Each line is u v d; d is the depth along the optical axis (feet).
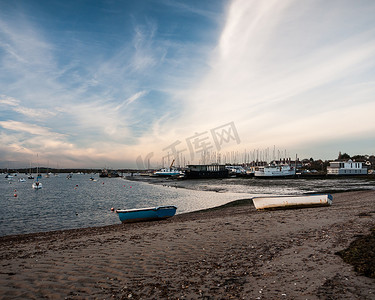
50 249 39.19
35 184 266.77
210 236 41.81
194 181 351.87
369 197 105.19
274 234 40.98
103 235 49.83
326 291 20.26
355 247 30.42
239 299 19.97
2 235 69.82
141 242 40.22
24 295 22.12
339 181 274.57
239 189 210.79
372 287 20.47
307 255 29.30
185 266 28.25
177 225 55.06
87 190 245.86
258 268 26.30
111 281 24.81
